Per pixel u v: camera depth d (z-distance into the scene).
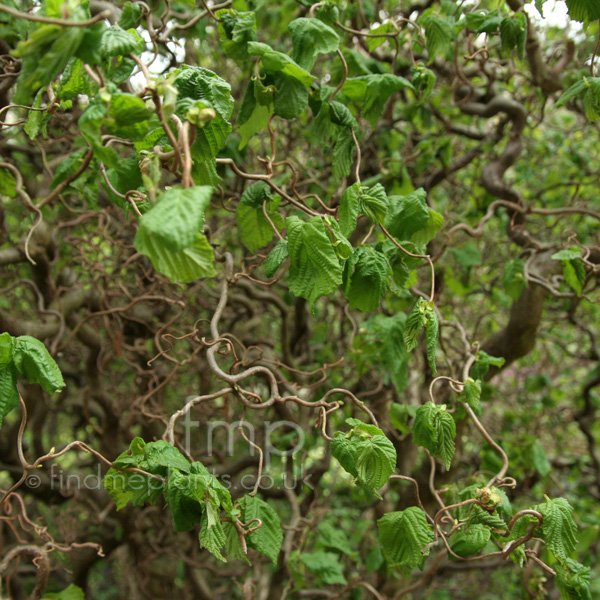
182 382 3.17
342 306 3.04
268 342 2.95
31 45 0.87
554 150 3.29
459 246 2.76
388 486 2.78
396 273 1.44
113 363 3.46
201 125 0.94
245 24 1.46
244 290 2.75
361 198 1.33
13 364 1.17
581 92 1.56
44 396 3.01
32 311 3.14
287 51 2.93
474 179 3.02
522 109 2.49
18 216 2.93
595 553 3.51
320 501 2.99
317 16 1.72
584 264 2.02
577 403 3.57
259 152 2.93
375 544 2.59
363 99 1.72
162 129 1.14
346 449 1.18
